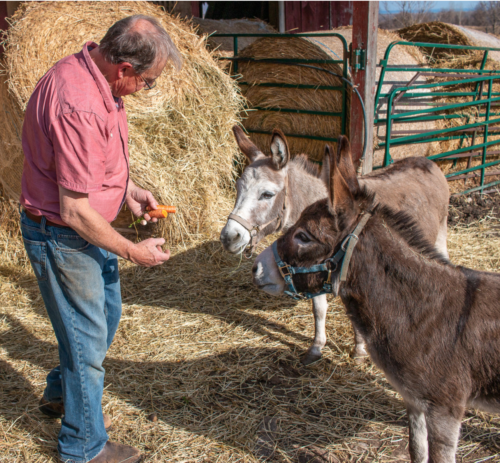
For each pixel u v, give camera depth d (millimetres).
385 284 1992
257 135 6574
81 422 2268
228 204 5801
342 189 1924
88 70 1944
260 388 3047
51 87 1918
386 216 2102
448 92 6602
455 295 1953
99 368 2279
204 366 3264
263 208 3059
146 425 2699
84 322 2178
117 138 2152
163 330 3725
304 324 3814
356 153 5301
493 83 7336
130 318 3900
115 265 2500
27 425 2695
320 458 2463
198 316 3939
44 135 1924
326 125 5844
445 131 6594
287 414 2795
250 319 3887
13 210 5125
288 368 3258
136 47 1909
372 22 4844
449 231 5691
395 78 6059
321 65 5625
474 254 5000
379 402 2885
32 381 3082
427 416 1975
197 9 9125
